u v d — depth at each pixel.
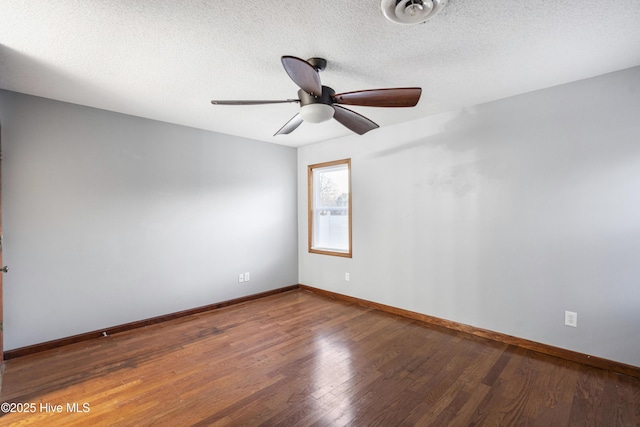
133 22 1.69
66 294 2.86
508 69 2.29
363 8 1.59
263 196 4.46
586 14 1.64
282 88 2.61
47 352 2.69
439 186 3.31
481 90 2.68
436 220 3.34
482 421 1.79
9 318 2.58
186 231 3.67
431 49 2.00
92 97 2.77
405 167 3.58
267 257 4.51
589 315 2.44
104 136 3.08
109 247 3.11
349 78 2.43
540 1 1.53
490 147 2.95
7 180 2.58
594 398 2.00
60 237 2.83
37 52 1.99
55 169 2.81
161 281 3.46
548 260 2.63
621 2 1.54
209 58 2.10
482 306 3.02
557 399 2.00
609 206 2.36
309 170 4.72
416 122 3.48
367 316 3.61
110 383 2.21
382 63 2.19
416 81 2.49
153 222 3.41
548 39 1.89
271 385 2.17
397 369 2.38
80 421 1.81
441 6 1.49
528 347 2.73
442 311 3.30
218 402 1.98
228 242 4.06
